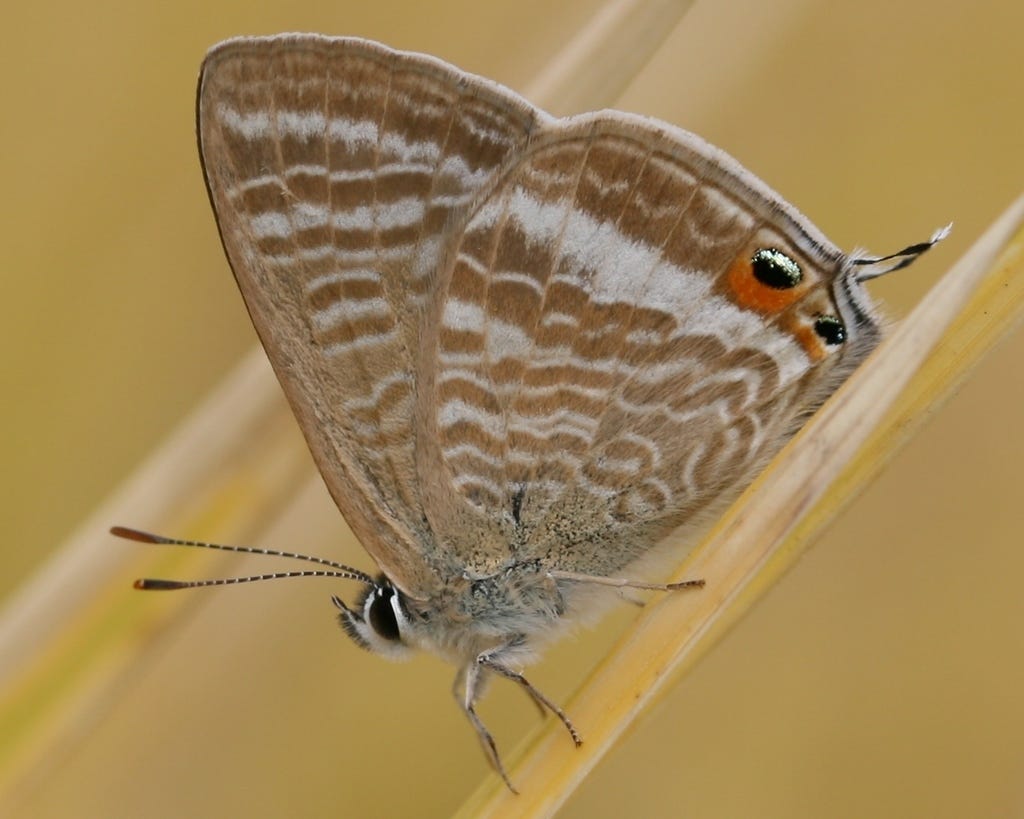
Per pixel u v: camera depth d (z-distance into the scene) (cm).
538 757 18
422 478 19
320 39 18
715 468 19
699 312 19
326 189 18
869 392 18
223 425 18
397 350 19
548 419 19
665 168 19
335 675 21
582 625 19
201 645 20
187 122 21
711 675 21
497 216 19
